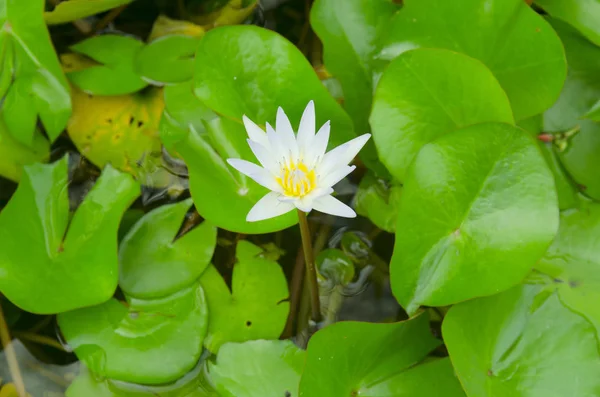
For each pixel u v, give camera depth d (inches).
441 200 57.3
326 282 60.0
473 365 56.2
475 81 58.6
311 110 56.2
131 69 62.6
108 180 59.6
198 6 64.4
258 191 59.2
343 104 61.6
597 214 58.9
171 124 61.5
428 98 58.9
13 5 60.8
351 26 61.8
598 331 57.1
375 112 58.9
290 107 60.1
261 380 57.7
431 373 57.2
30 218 59.0
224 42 59.9
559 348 56.4
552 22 61.7
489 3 59.7
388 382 57.1
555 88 59.3
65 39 64.2
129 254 59.4
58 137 61.8
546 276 58.1
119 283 59.1
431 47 60.4
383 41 60.8
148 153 61.6
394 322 58.1
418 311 57.7
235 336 58.5
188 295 58.9
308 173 56.0
